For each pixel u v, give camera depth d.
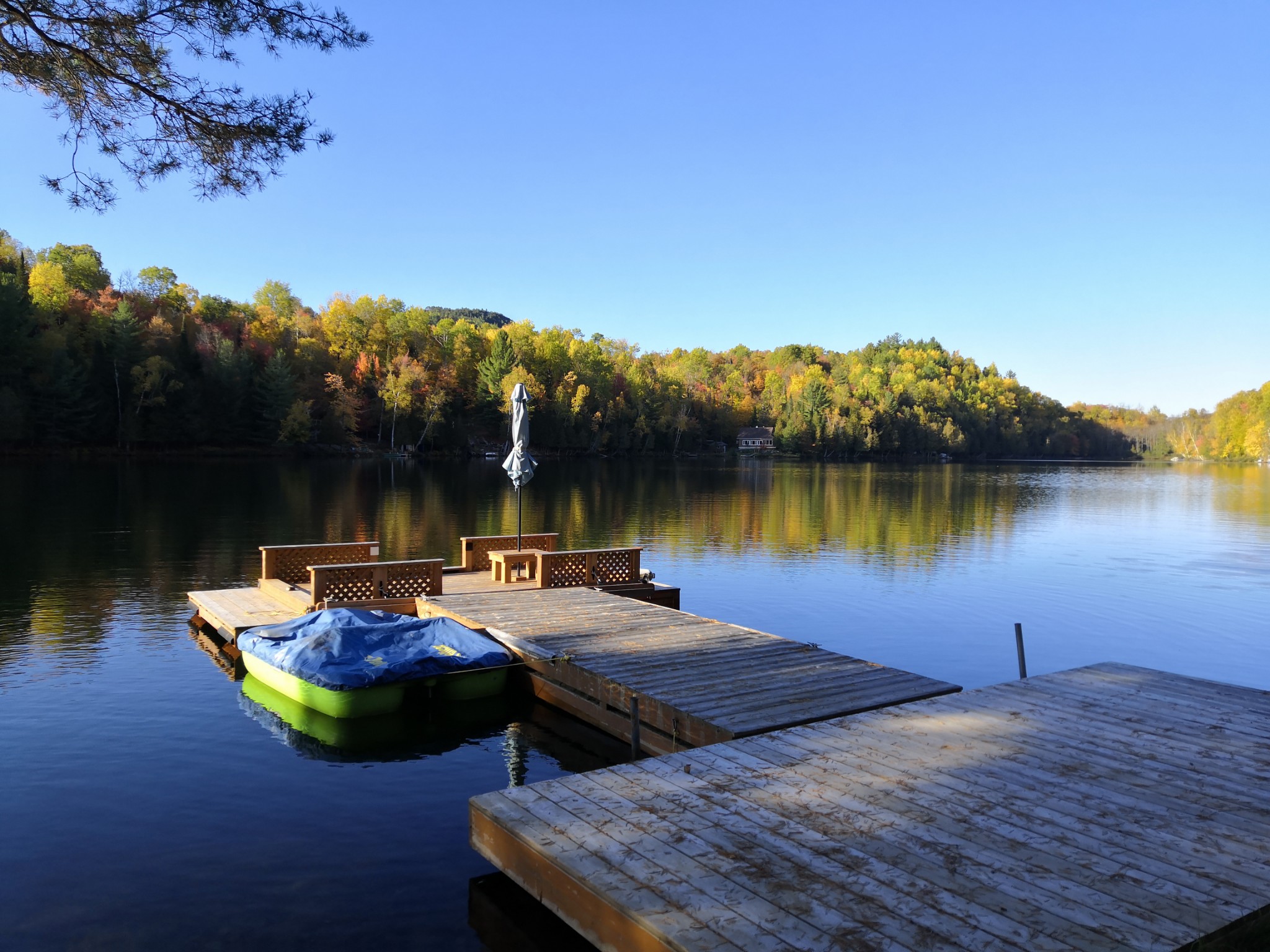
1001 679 9.87
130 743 6.89
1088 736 5.41
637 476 53.62
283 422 57.91
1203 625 12.96
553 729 7.46
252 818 5.52
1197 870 3.59
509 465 12.63
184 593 13.02
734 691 6.79
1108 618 13.41
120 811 5.57
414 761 6.66
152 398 51.22
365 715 7.64
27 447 46.78
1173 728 5.60
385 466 56.00
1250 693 6.48
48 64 5.86
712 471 63.47
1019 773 4.74
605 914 3.36
